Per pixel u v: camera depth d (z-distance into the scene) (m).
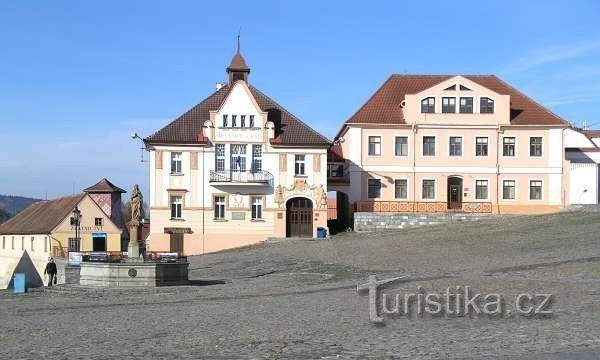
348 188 74.62
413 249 48.38
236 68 74.25
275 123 71.94
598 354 13.66
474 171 74.38
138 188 40.16
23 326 21.38
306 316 21.44
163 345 16.44
